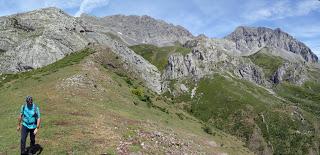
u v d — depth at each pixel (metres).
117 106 56.03
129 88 76.69
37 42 131.62
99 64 85.94
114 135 31.02
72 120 34.94
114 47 156.38
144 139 31.91
